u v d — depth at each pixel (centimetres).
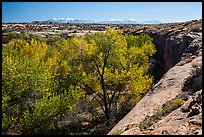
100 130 2600
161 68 4647
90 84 2944
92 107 3131
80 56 2964
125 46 3081
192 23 6109
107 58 2928
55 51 3950
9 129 2145
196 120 1052
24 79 2178
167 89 1938
